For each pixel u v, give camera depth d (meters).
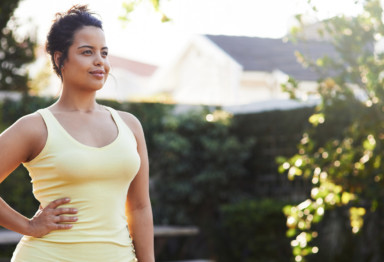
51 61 2.41
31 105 8.91
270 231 8.43
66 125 2.28
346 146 5.14
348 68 4.97
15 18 10.81
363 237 7.33
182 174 9.66
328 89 4.99
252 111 9.99
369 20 4.75
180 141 9.51
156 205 9.70
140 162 2.41
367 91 4.89
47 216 2.22
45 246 2.22
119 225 2.31
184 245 9.73
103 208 2.26
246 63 17.06
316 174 5.05
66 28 2.33
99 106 2.45
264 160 9.79
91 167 2.22
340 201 5.05
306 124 8.93
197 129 9.73
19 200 8.51
